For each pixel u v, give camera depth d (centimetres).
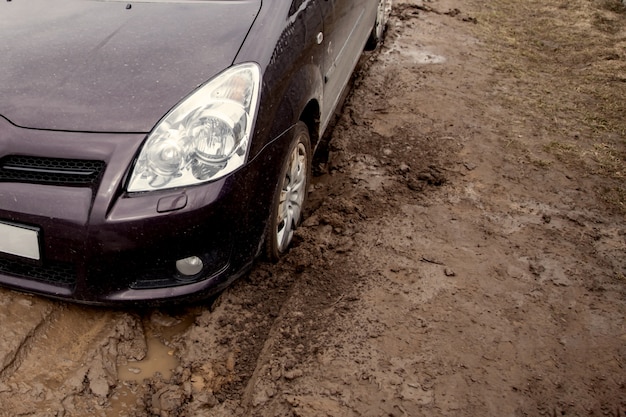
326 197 338
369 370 233
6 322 237
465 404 222
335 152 381
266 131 239
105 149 215
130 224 213
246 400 223
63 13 276
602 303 275
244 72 238
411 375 232
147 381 229
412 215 324
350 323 253
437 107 441
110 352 236
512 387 231
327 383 227
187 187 218
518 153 393
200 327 249
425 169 368
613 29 645
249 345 246
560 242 313
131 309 253
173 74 235
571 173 377
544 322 262
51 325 241
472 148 392
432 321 257
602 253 308
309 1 288
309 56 280
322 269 282
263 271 278
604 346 253
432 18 623
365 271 282
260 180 238
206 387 227
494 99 466
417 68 505
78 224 213
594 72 534
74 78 234
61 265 225
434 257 295
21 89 230
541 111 454
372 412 217
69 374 225
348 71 392
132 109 223
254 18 265
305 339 245
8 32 263
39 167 219
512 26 637
